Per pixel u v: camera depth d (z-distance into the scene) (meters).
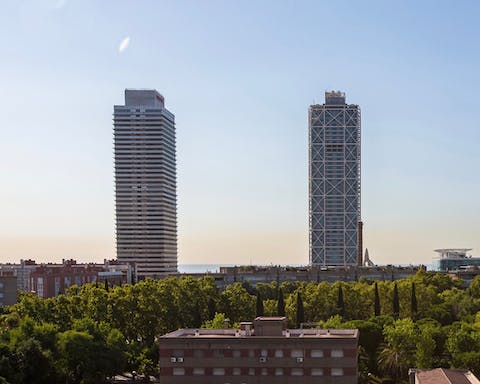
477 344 153.12
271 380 133.75
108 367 149.75
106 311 191.75
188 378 136.25
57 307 185.75
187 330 149.88
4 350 137.88
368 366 164.12
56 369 146.25
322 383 132.38
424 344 153.38
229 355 135.38
